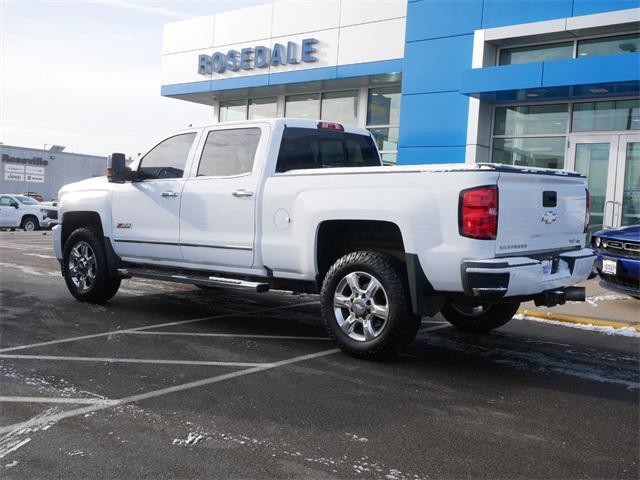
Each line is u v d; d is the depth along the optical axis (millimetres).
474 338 6457
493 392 4605
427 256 4871
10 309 7395
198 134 6738
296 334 6383
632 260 7531
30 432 3633
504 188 4805
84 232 7684
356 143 6965
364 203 5188
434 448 3520
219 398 4289
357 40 14859
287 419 3910
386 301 5148
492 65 12875
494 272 4605
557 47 12320
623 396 4590
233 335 6266
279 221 5777
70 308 7527
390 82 15570
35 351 5457
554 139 12555
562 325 7277
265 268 5988
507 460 3383
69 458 3291
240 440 3566
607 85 10836
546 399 4477
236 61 17047
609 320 7297
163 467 3201
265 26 16469
